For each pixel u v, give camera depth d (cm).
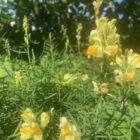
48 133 25
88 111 31
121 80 28
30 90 33
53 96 33
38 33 63
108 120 29
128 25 70
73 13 68
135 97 33
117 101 31
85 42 63
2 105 32
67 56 41
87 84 34
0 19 59
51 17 67
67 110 30
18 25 60
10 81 35
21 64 36
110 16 69
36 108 32
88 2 68
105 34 29
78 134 23
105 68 29
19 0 65
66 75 33
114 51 29
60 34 62
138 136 30
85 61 40
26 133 24
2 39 42
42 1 67
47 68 35
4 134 31
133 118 31
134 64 28
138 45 69
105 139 30
